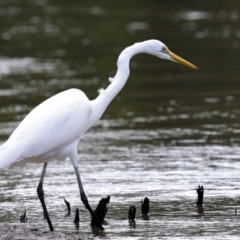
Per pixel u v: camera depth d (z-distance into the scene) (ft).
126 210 33.68
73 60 86.02
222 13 123.13
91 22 119.44
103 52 90.84
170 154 44.50
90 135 50.88
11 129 52.19
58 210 34.06
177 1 140.46
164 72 77.61
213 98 62.39
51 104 31.86
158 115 56.75
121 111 58.85
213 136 49.14
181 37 98.68
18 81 73.36
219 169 40.60
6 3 152.66
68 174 40.86
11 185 38.75
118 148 46.60
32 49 95.45
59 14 132.05
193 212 33.12
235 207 33.73
